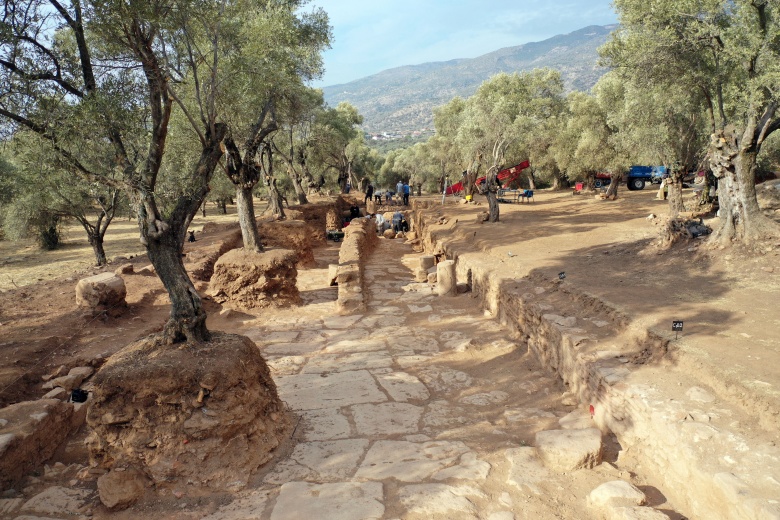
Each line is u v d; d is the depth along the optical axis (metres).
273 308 12.80
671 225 12.27
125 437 5.23
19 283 19.30
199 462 5.18
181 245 6.51
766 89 10.53
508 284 11.05
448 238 19.66
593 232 16.84
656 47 11.84
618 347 6.89
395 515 4.50
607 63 15.36
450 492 4.81
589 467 5.18
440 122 46.22
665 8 11.55
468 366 8.87
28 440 5.50
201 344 6.07
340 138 36.28
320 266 19.34
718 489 3.96
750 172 10.46
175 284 6.20
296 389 7.84
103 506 4.91
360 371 8.59
